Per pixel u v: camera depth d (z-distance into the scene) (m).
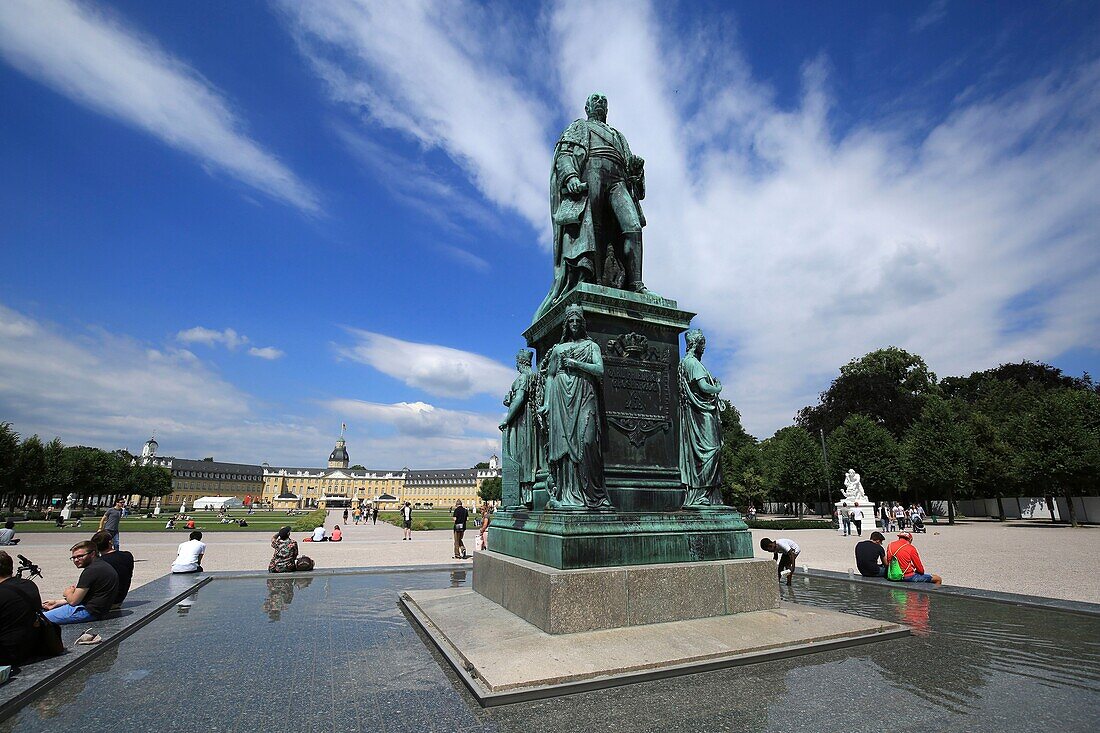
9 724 3.73
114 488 73.06
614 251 7.82
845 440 46.91
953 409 54.38
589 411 6.02
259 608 7.74
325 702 4.08
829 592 9.23
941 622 6.57
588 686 4.21
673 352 7.08
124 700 4.16
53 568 13.57
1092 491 38.25
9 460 47.38
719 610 5.71
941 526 38.47
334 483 165.75
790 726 3.60
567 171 7.64
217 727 3.66
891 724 3.62
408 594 7.70
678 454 6.80
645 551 5.75
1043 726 3.59
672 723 3.64
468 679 4.35
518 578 5.83
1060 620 6.70
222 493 152.25
